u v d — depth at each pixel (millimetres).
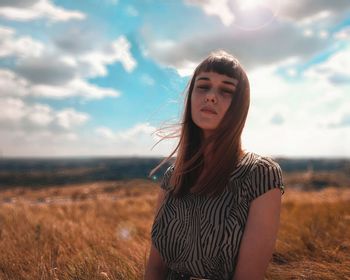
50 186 78688
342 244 4961
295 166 155250
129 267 3969
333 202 10617
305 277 3865
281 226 6312
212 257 1902
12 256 4715
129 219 8766
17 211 8391
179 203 2064
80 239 5754
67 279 3816
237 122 1976
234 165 1936
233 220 1864
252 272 1787
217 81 1980
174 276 2088
